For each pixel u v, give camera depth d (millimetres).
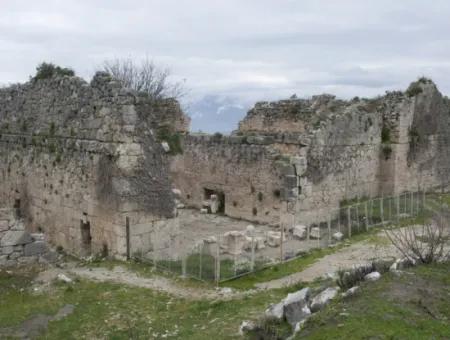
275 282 16922
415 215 27641
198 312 13703
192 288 15969
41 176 23547
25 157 24812
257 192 28406
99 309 14109
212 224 28297
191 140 33031
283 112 34219
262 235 24359
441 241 15195
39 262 18344
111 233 19484
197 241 22719
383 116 31812
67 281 16406
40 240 18391
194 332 12141
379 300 10094
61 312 13930
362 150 30078
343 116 28516
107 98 19516
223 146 30594
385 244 21969
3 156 26781
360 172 30078
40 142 23500
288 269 18516
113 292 15523
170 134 34406
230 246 20828
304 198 26297
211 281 16578
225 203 30781
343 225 25672
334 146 28031
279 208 26938
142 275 17344
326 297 10961
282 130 34219
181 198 34188
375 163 31312
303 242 23016
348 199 29250
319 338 8750
